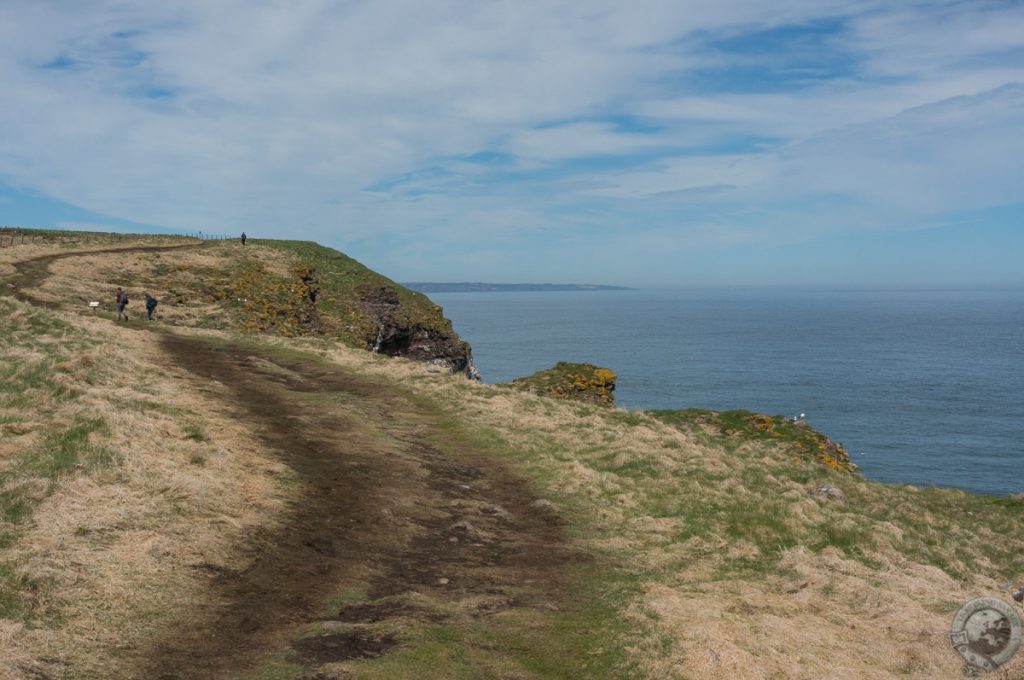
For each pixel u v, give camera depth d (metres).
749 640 9.48
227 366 29.22
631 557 13.75
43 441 14.18
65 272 51.72
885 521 18.72
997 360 166.12
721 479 20.31
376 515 14.41
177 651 8.32
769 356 169.88
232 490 14.02
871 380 129.12
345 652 8.58
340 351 38.59
